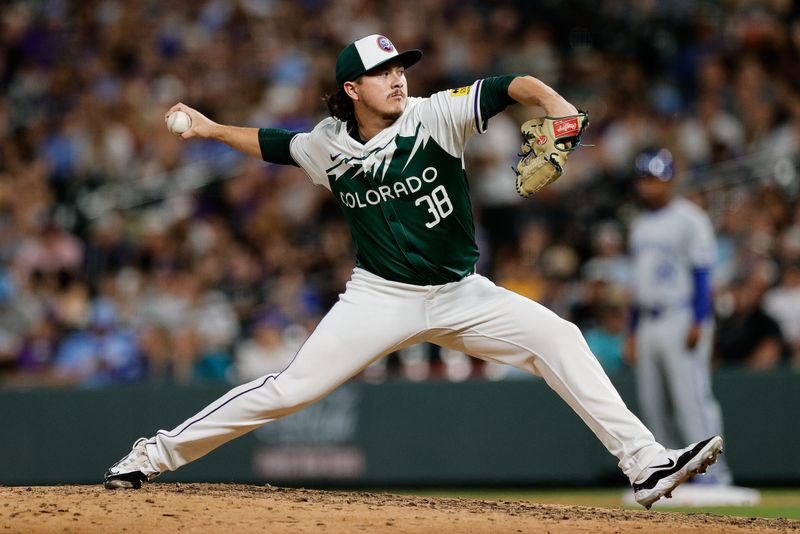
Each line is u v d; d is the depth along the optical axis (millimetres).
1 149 51281
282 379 18547
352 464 36406
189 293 42312
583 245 44156
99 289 44281
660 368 33094
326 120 18812
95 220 47312
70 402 36719
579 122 17031
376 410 36562
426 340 18844
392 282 18375
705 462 17969
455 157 17938
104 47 56312
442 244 18188
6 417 36656
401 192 17984
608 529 17359
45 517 17312
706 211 46094
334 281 42562
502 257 44000
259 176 48219
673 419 33750
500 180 46469
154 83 54156
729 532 17469
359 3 56188
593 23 54156
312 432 36562
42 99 54312
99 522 17047
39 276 44375
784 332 40000
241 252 44844
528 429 36406
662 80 52156
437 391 36625
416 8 55562
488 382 36594
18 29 56594
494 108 17578
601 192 45625
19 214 47375
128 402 36656
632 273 33531
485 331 18484
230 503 18531
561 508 19953
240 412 18750
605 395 18281
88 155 50375
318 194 46969
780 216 44312
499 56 53062
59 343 41875
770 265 41812
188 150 50375
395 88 17859
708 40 52875
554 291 41844
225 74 54625
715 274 43000
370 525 17078
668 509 30859
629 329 34062
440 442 36406
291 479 36469
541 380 36594
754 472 36125
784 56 52344
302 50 55188
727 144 48188
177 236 45531
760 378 36344
